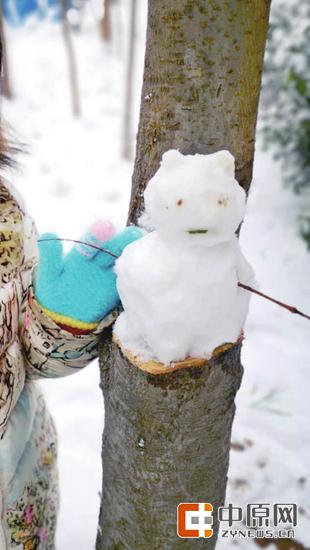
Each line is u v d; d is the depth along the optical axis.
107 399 0.86
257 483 1.78
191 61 0.70
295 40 3.07
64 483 1.77
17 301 0.86
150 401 0.77
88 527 1.62
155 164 0.77
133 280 0.67
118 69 6.91
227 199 0.63
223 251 0.68
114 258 0.74
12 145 0.99
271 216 3.63
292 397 2.21
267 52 3.36
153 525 0.88
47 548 1.16
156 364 0.71
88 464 1.86
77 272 0.75
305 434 2.01
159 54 0.72
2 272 0.85
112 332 0.77
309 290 2.97
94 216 3.78
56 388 2.26
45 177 4.33
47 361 0.86
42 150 4.84
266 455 1.89
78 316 0.76
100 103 6.02
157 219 0.65
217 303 0.68
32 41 8.23
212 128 0.73
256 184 3.96
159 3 0.70
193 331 0.69
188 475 0.84
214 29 0.68
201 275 0.66
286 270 3.12
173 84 0.72
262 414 2.10
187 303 0.66
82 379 2.32
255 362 2.43
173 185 0.63
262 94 3.57
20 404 0.98
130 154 4.73
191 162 0.65
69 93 6.28
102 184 4.28
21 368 0.90
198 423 0.79
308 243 3.17
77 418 2.08
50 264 0.74
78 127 5.38
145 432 0.80
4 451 0.92
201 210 0.62
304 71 3.05
